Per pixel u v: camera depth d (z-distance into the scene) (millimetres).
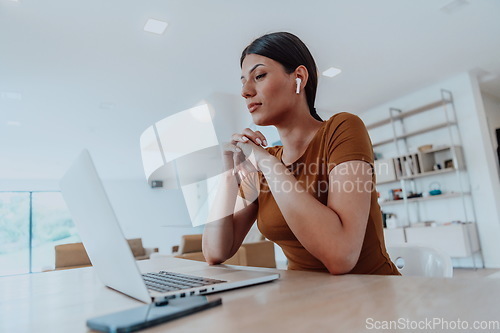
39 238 9477
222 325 312
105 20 2824
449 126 4445
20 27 2818
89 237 559
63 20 2775
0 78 3650
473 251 4211
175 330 304
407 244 986
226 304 400
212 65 3697
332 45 3543
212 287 478
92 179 447
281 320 315
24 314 431
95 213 476
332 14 3010
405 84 4711
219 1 2723
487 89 5281
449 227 4246
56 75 3666
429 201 4887
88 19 2793
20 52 3186
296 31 3232
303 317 321
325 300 385
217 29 3068
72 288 647
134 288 442
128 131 5727
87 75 3719
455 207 4605
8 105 4355
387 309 328
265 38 863
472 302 330
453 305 325
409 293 389
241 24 3023
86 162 454
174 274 674
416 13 3090
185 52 3408
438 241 4328
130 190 10562
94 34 2998
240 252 3799
